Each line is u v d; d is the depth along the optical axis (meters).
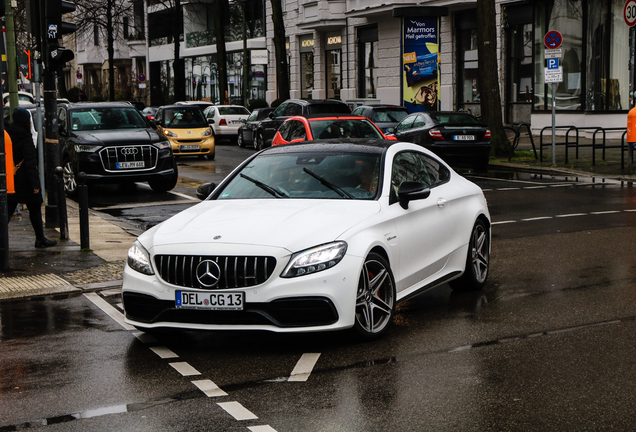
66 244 11.05
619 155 23.44
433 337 6.29
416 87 31.22
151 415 4.71
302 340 6.29
